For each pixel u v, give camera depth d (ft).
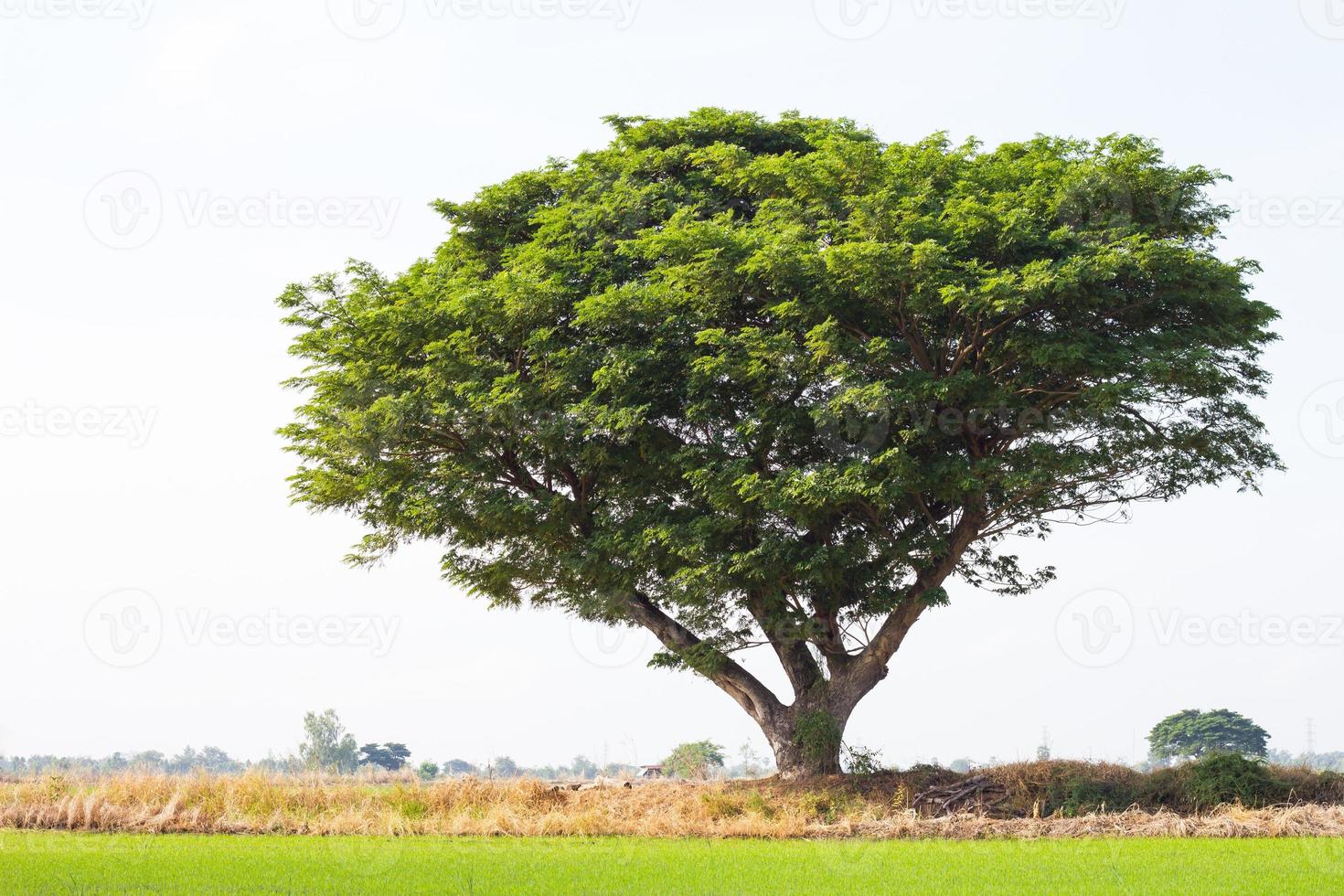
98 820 78.64
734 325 97.81
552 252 100.63
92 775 89.56
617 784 108.37
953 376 88.28
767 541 91.45
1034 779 91.86
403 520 101.86
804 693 104.17
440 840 73.15
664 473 98.07
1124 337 91.71
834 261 85.61
